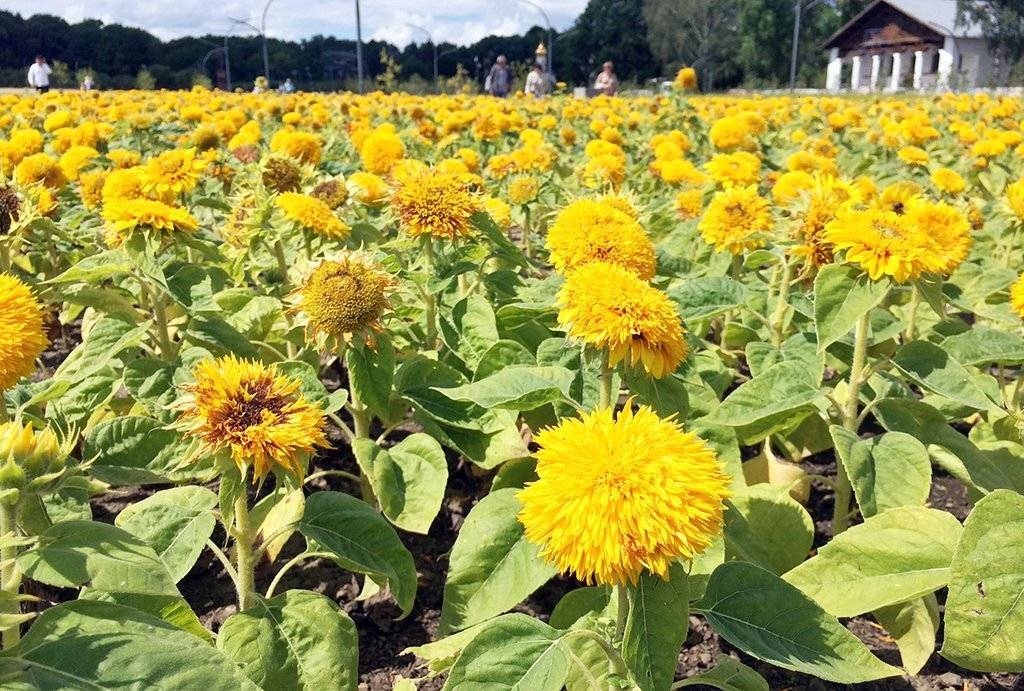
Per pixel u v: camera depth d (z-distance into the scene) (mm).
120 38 54906
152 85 39531
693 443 1746
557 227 3023
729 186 5512
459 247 3889
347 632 2359
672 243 5273
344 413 4438
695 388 3334
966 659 2055
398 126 13195
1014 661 2027
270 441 2080
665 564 1647
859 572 2391
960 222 3041
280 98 16641
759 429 3066
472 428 3109
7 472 1618
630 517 1613
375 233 4621
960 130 10500
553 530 1710
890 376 3322
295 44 57562
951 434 2959
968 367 3572
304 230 4070
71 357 3480
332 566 3238
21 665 1435
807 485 3447
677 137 8688
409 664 2766
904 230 2674
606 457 1668
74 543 1738
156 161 4352
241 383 2174
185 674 1458
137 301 4129
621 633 1957
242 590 2465
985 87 34906
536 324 3725
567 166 8789
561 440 1794
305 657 2285
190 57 55594
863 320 2992
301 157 5531
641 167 8484
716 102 19953
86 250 4672
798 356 3488
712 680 2188
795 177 4715
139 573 1703
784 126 14062
